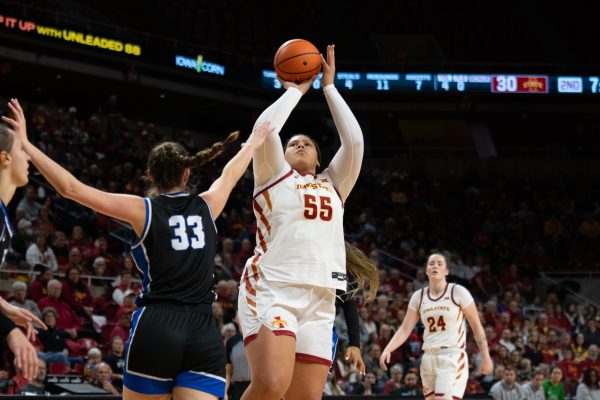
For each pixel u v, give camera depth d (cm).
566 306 2000
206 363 371
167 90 2242
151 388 368
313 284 447
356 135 479
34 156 354
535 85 2469
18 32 1902
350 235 1972
